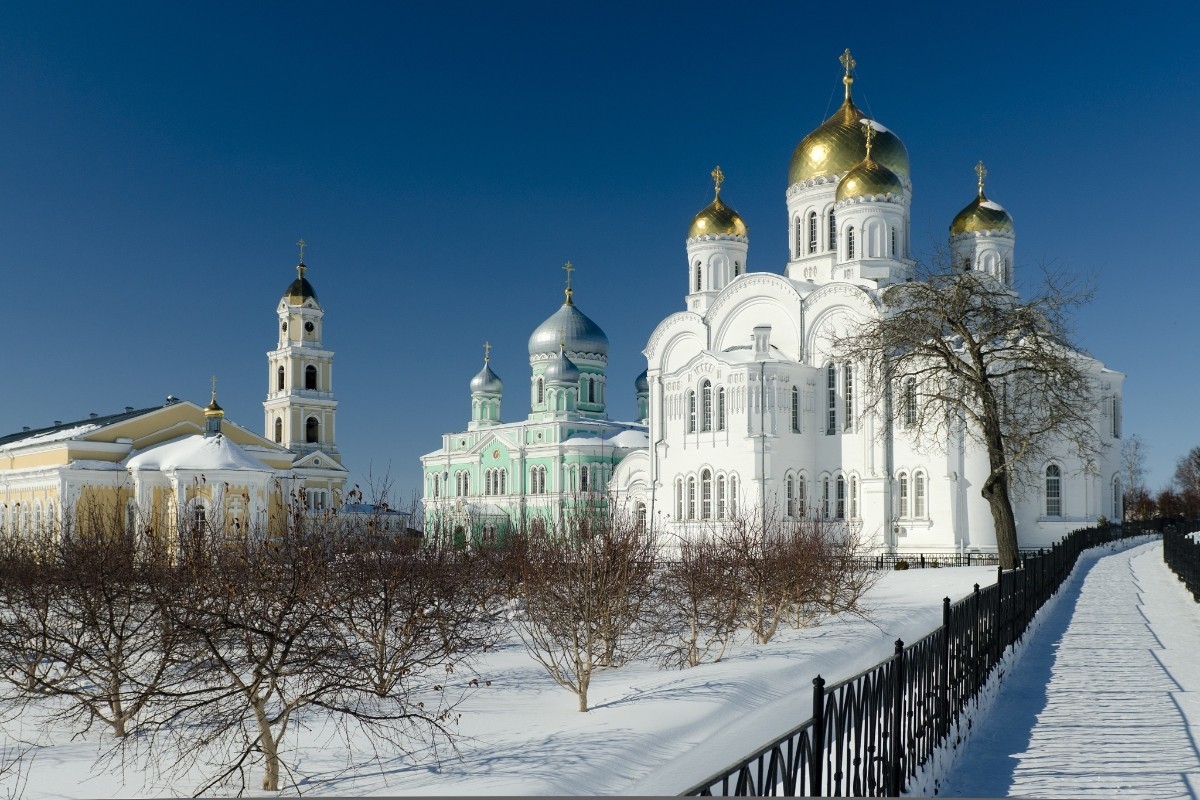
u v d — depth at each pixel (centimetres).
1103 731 1606
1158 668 2150
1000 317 4819
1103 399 6775
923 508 6375
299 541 2409
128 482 6831
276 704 2155
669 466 7394
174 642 1855
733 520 4234
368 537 2891
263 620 1783
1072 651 2436
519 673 2514
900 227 7306
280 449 7769
